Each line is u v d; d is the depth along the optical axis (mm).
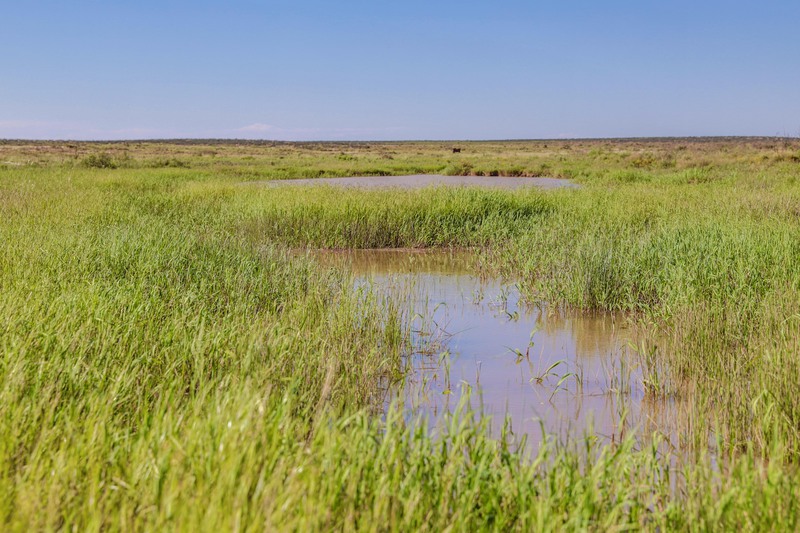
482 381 6793
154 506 2941
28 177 25125
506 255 12859
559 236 13250
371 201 16734
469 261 13812
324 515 3025
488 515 3371
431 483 3514
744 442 4883
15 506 3027
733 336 6973
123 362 5289
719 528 3447
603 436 5336
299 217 15703
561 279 10305
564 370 7164
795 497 3527
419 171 43062
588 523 3338
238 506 2836
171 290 7730
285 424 3902
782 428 4809
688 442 5070
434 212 16203
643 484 3840
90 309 6176
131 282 7801
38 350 5164
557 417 5797
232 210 17000
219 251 10266
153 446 3502
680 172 30172
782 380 5430
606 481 3760
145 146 115125
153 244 10117
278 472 3176
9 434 3670
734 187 20438
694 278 9109
